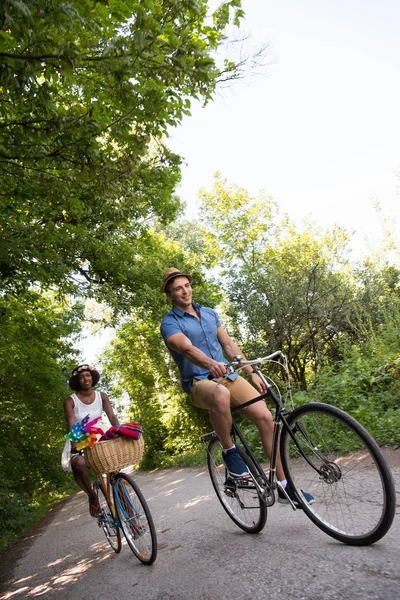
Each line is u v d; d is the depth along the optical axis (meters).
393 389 9.24
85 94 5.71
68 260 12.98
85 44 4.35
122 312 16.14
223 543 3.98
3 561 7.10
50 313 18.70
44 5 3.65
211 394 3.89
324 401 9.52
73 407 5.04
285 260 28.28
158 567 3.84
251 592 2.78
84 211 8.23
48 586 4.44
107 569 4.34
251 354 17.25
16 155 5.40
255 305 16.98
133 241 17.25
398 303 14.46
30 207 9.70
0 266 10.77
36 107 4.91
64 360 23.67
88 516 10.24
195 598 2.94
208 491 7.95
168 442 24.56
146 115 5.15
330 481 3.33
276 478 3.71
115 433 4.32
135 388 31.77
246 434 7.82
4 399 18.62
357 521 3.15
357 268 19.05
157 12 4.61
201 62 4.38
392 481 2.96
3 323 15.07
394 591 2.37
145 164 8.06
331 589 2.56
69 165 5.53
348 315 15.79
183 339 3.98
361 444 3.14
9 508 11.72
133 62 4.20
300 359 17.81
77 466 4.64
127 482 4.27
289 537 3.65
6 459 18.19
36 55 4.06
